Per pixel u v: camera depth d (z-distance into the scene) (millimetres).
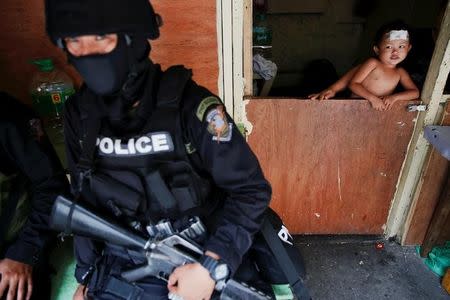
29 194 1152
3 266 1019
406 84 1608
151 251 858
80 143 882
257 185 830
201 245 893
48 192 1088
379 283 1757
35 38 1379
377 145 1685
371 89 1619
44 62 1293
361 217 1942
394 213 1890
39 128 1106
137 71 769
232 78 1506
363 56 3432
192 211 865
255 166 836
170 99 774
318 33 3414
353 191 1842
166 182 802
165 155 791
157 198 809
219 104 795
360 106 1581
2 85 1449
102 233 873
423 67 1866
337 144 1688
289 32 3395
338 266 1846
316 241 1988
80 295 1023
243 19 1396
